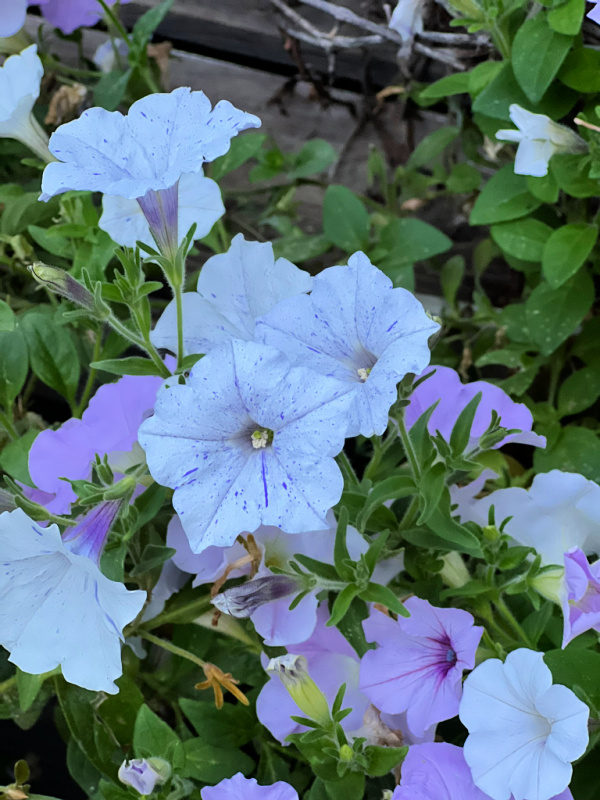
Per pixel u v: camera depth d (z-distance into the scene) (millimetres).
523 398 503
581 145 431
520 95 445
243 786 318
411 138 583
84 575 311
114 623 290
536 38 422
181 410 288
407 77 542
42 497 400
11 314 368
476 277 550
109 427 364
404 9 472
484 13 440
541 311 472
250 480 288
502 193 468
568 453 483
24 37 544
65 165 292
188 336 369
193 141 291
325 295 305
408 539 361
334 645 365
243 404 289
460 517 386
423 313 284
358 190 610
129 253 338
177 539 372
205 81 597
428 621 346
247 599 332
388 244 508
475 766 305
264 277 358
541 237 467
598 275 513
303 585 343
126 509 329
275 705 361
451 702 337
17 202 501
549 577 344
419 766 317
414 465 330
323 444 277
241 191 589
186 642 416
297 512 278
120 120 302
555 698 295
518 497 363
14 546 302
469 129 537
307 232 615
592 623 311
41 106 570
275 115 601
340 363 305
